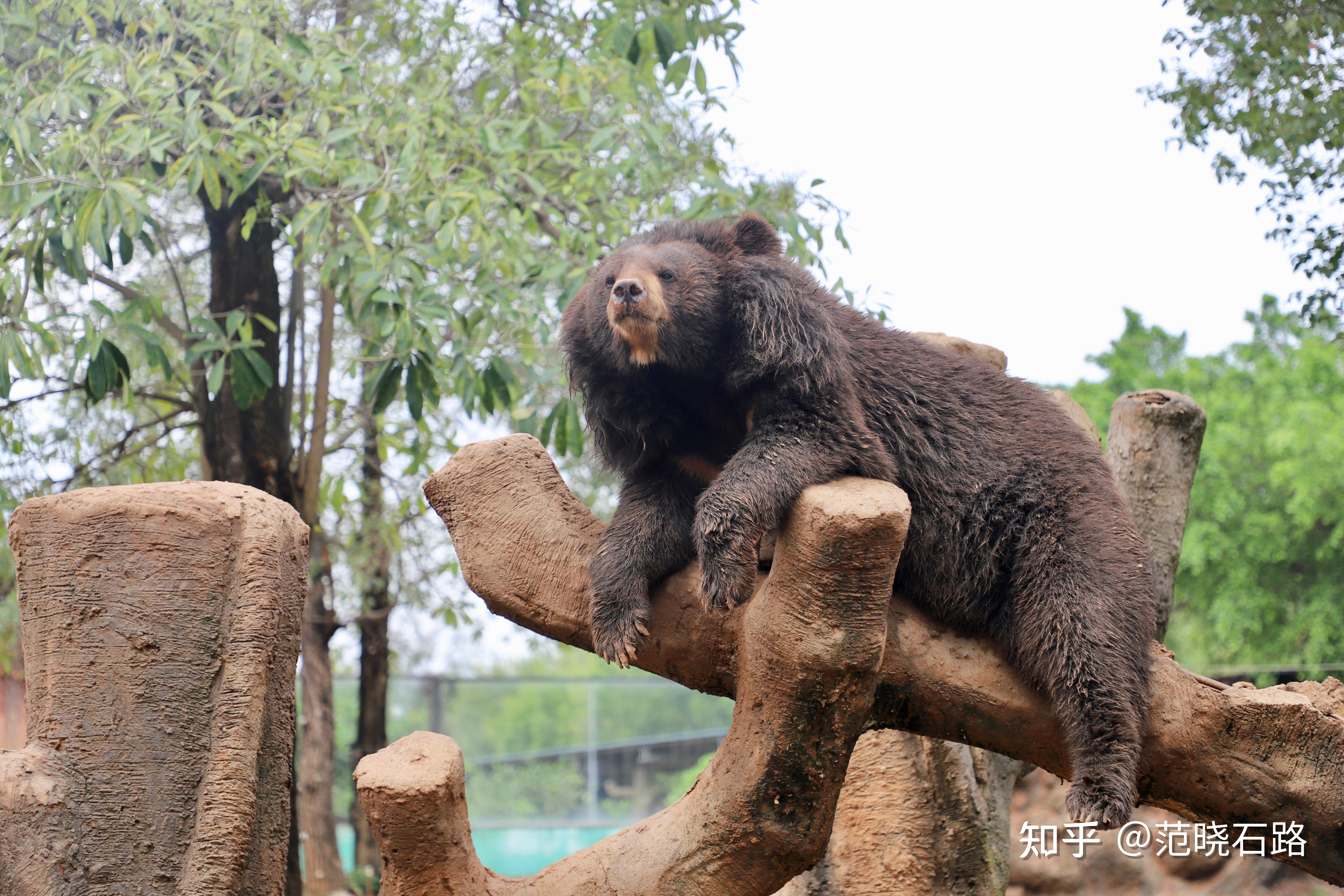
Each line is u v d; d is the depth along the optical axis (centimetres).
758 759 302
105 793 300
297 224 735
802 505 289
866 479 324
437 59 919
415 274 759
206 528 317
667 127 946
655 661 343
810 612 286
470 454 345
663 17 815
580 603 341
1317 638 1933
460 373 803
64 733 302
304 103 814
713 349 372
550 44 960
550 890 319
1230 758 341
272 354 959
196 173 710
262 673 315
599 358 396
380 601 1370
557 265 805
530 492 345
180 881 300
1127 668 338
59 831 293
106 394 799
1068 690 339
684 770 2084
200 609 314
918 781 473
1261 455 2069
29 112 691
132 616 309
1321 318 757
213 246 964
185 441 1152
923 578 373
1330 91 739
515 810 2000
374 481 1231
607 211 857
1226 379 2262
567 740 2116
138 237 800
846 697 294
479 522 341
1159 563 518
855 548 276
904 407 378
